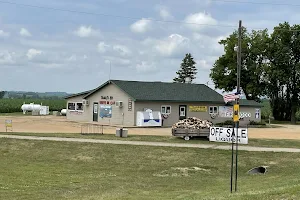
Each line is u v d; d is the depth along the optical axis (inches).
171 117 1784.0
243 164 874.8
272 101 2731.3
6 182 654.5
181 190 616.7
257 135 1405.0
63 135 1192.2
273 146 1058.1
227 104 1908.2
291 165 853.2
